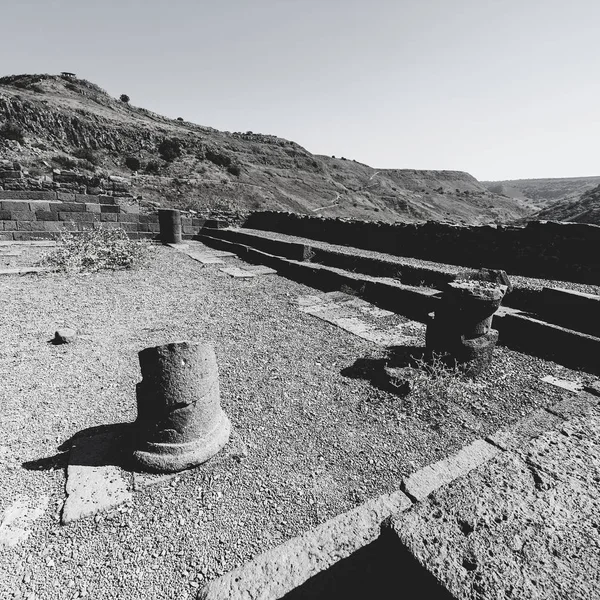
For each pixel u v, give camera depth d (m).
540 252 6.94
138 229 13.87
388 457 2.91
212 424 2.95
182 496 2.53
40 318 5.86
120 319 5.96
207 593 1.82
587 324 4.64
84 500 2.45
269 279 8.97
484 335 4.06
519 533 1.33
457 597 1.12
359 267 8.46
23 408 3.48
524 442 1.88
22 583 1.97
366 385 3.93
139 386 2.80
